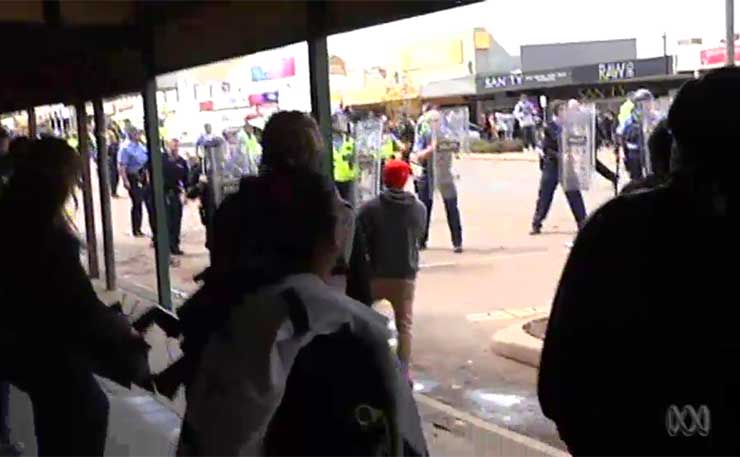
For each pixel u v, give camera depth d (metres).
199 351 1.98
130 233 18.12
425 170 14.05
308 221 2.07
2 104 11.34
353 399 1.99
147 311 3.17
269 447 1.98
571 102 15.27
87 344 3.21
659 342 1.87
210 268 2.11
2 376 3.31
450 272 12.05
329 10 5.25
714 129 1.81
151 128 8.13
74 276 3.23
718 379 1.83
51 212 3.24
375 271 6.61
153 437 4.44
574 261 2.00
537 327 8.48
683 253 1.86
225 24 6.25
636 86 33.75
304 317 1.93
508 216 18.00
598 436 1.95
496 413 6.33
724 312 1.82
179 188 14.59
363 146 11.46
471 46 41.16
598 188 17.73
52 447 3.29
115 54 7.96
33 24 6.38
